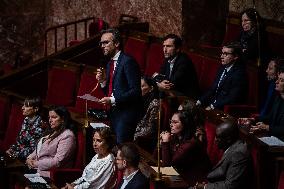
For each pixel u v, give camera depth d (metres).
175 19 24.89
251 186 13.09
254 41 20.22
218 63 20.27
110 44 15.94
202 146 13.81
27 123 18.75
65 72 22.78
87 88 21.27
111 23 27.31
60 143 16.88
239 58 18.16
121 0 26.70
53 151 16.98
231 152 12.95
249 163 12.93
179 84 19.19
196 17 24.81
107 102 15.87
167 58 19.61
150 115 16.61
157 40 23.12
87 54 24.62
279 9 23.36
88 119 17.39
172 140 14.25
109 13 27.34
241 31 20.92
